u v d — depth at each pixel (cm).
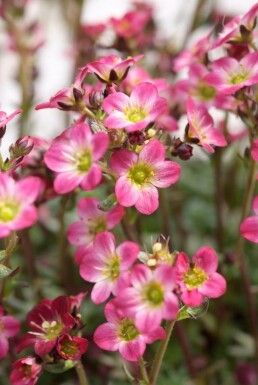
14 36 48
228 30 39
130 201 34
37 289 43
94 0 63
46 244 48
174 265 33
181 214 48
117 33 43
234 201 48
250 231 35
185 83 41
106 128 35
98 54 46
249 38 38
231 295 45
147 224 47
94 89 37
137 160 34
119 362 42
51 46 61
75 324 35
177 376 43
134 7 51
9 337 36
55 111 54
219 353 45
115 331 34
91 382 43
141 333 33
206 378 43
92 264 34
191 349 44
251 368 43
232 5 57
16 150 36
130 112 35
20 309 41
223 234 47
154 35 48
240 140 46
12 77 49
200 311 34
